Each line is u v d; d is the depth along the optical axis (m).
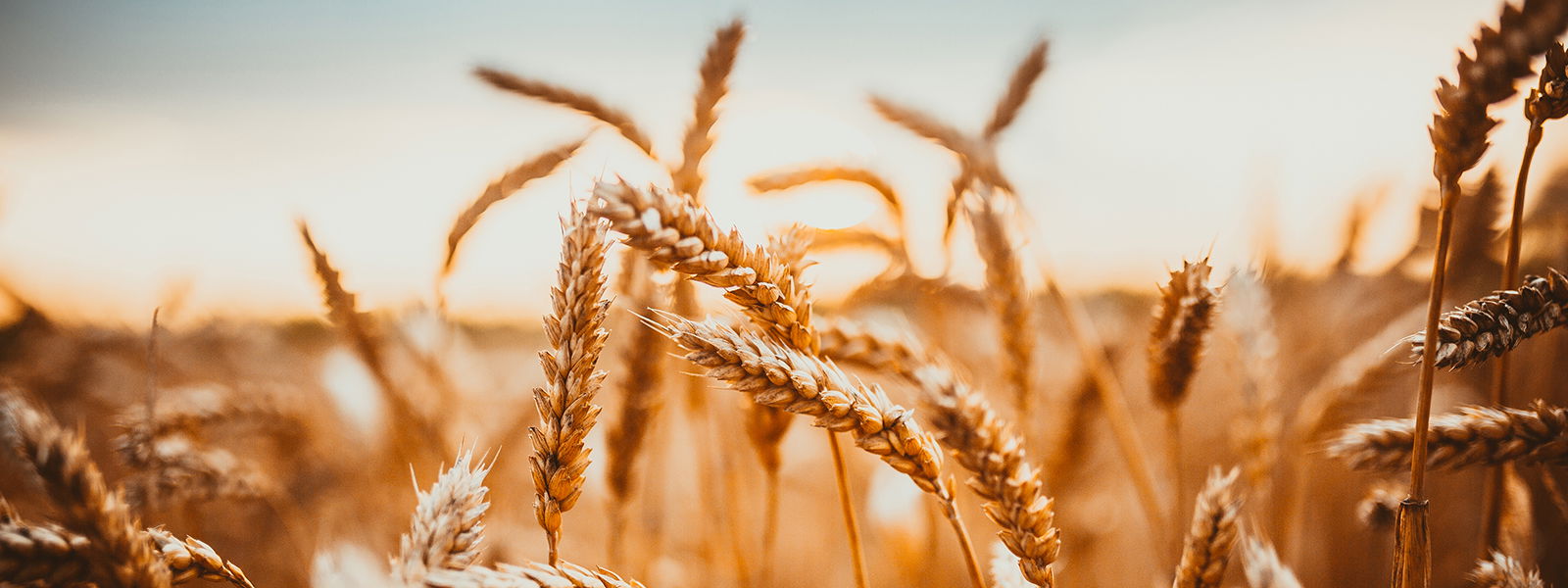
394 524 0.64
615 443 0.51
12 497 0.46
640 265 0.51
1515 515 0.49
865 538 0.82
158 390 0.75
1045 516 0.40
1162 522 0.55
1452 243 0.62
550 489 0.37
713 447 0.69
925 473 0.39
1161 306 0.49
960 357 0.68
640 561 0.64
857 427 0.38
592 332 0.37
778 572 0.81
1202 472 0.73
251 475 0.61
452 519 0.36
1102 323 0.80
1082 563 0.66
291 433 0.74
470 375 0.87
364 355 0.61
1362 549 0.65
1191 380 0.50
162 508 0.59
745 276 0.37
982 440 0.40
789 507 0.90
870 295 0.65
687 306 0.52
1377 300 0.73
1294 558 0.61
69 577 0.33
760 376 0.37
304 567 0.65
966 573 0.68
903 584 0.66
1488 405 0.61
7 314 0.88
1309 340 0.76
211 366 0.93
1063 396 0.63
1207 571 0.40
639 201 0.35
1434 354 0.37
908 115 0.62
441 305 0.62
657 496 0.66
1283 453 0.65
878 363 0.46
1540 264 0.62
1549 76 0.36
